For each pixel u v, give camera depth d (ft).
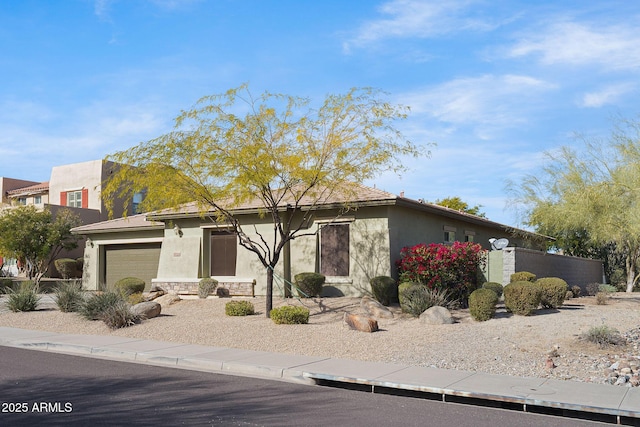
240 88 57.21
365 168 57.57
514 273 68.18
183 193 57.36
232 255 79.10
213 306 67.31
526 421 27.40
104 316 56.85
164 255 84.02
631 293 97.81
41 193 138.41
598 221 74.84
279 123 57.98
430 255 63.52
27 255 107.76
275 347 45.24
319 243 73.15
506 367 37.76
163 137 56.44
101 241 97.50
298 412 27.84
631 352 40.81
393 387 33.24
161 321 57.47
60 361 41.88
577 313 56.75
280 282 73.51
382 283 64.34
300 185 65.57
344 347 44.34
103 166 126.82
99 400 29.58
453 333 47.62
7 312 68.39
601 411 28.04
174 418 26.17
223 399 30.30
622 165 75.82
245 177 54.49
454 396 31.68
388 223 68.80
